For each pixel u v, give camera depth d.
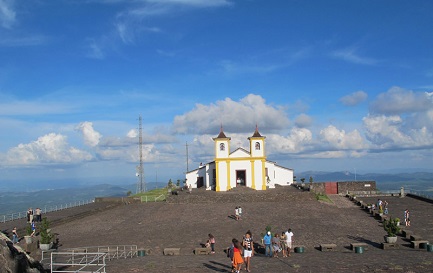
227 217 49.56
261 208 55.19
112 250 34.16
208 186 81.06
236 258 23.98
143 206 61.88
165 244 37.16
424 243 33.41
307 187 71.19
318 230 41.69
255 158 75.94
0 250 18.56
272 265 26.94
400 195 73.00
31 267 20.73
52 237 35.56
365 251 32.66
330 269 24.92
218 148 76.88
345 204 62.31
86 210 57.47
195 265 27.27
